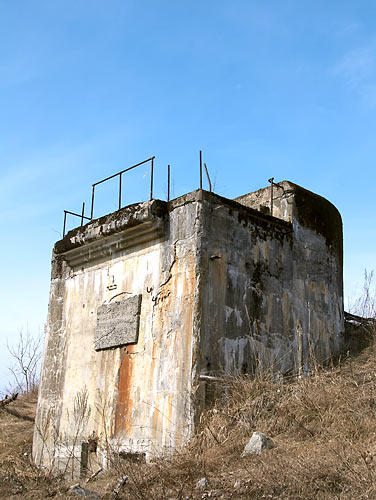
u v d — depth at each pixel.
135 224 10.35
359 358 10.98
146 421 9.51
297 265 11.20
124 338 10.34
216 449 7.80
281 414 8.52
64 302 12.22
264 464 6.66
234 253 10.01
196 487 6.59
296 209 11.47
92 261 11.75
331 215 12.35
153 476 7.08
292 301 10.88
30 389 19.95
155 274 10.16
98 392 10.64
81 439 10.61
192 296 9.36
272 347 10.24
